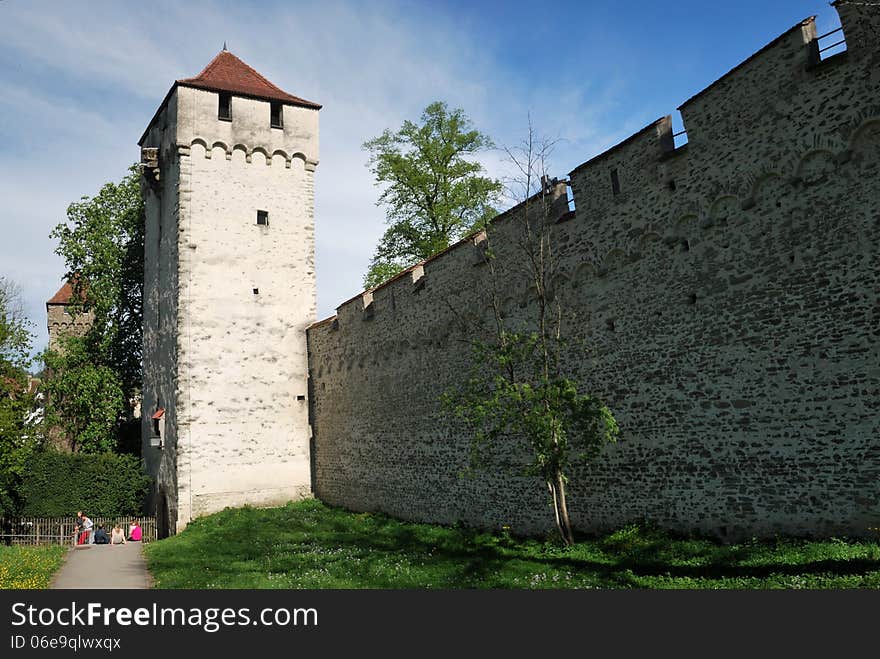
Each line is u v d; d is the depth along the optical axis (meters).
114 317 27.48
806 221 9.48
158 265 24.55
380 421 19.98
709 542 10.39
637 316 12.14
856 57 8.91
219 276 22.83
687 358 11.16
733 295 10.46
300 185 24.89
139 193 28.80
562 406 11.92
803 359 9.42
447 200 26.98
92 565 13.70
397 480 19.02
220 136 23.41
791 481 9.46
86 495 22.34
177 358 21.78
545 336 12.95
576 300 13.53
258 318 23.39
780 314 9.76
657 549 10.52
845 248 8.98
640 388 11.99
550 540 12.67
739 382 10.28
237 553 14.73
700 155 11.12
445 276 17.30
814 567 8.16
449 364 16.98
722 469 10.45
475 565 11.52
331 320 22.92
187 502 21.16
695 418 10.95
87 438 25.59
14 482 21.98
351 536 16.58
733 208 10.55
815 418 9.21
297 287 24.31
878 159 8.66
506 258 15.30
